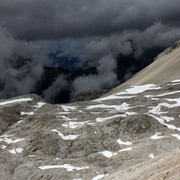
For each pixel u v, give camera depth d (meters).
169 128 98.44
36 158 85.12
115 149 88.81
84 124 102.50
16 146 94.12
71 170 75.56
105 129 98.00
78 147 90.00
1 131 117.81
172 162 36.41
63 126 105.38
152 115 106.56
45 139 93.38
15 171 79.38
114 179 43.91
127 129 97.44
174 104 121.38
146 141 89.06
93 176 72.06
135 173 40.50
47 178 73.50
